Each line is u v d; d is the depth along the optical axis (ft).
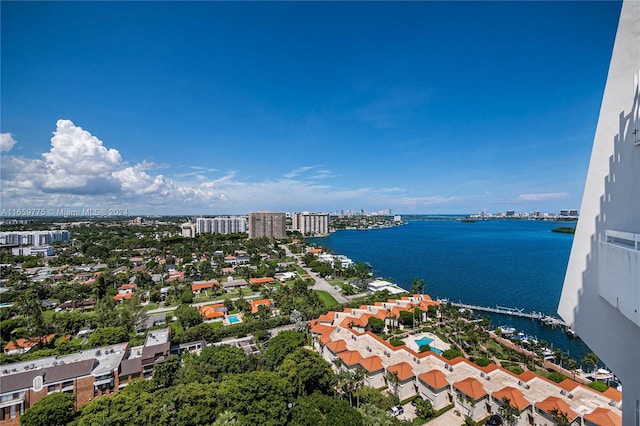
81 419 133.28
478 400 154.20
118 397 141.69
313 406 143.64
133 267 545.44
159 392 151.23
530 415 144.56
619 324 47.44
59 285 404.16
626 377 46.73
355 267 534.37
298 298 382.83
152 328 284.82
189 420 132.46
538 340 271.69
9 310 315.37
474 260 654.12
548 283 465.47
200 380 168.04
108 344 230.89
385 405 154.61
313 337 255.29
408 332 279.69
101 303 322.96
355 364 188.44
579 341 274.36
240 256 641.81
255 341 258.78
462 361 182.70
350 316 288.30
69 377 168.86
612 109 48.03
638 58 44.01
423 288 435.12
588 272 53.31
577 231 56.03
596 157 51.65
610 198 48.08
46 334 256.93
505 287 447.42
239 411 135.03
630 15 45.11
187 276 476.95
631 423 45.34
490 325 302.86
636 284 36.65
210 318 310.04
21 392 158.20
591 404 142.51
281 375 164.96
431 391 164.25
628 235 40.96
